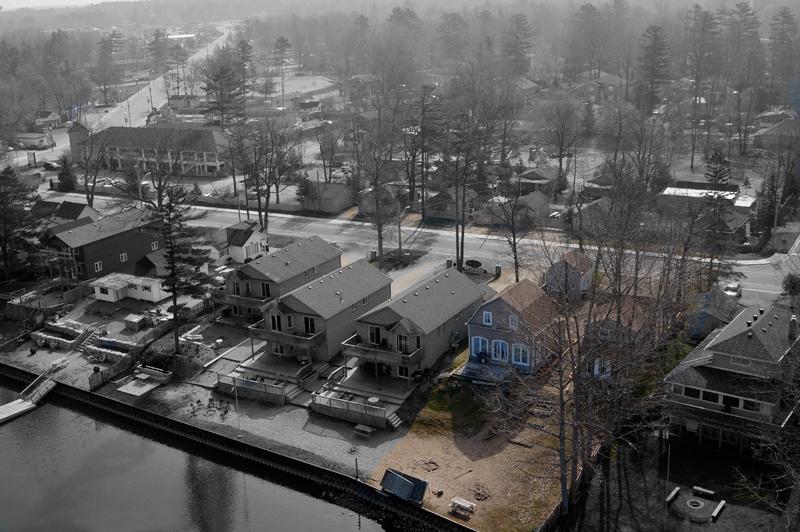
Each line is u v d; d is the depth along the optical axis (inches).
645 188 4311.0
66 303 3887.8
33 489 2605.8
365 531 2317.9
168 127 6919.3
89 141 6722.4
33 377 3292.3
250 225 4461.1
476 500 2340.1
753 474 2363.4
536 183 5359.3
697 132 6855.3
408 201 5255.9
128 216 4377.5
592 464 2365.9
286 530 2338.8
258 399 2994.6
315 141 7564.0
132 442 2876.5
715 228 3592.5
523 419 2544.3
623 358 2440.9
